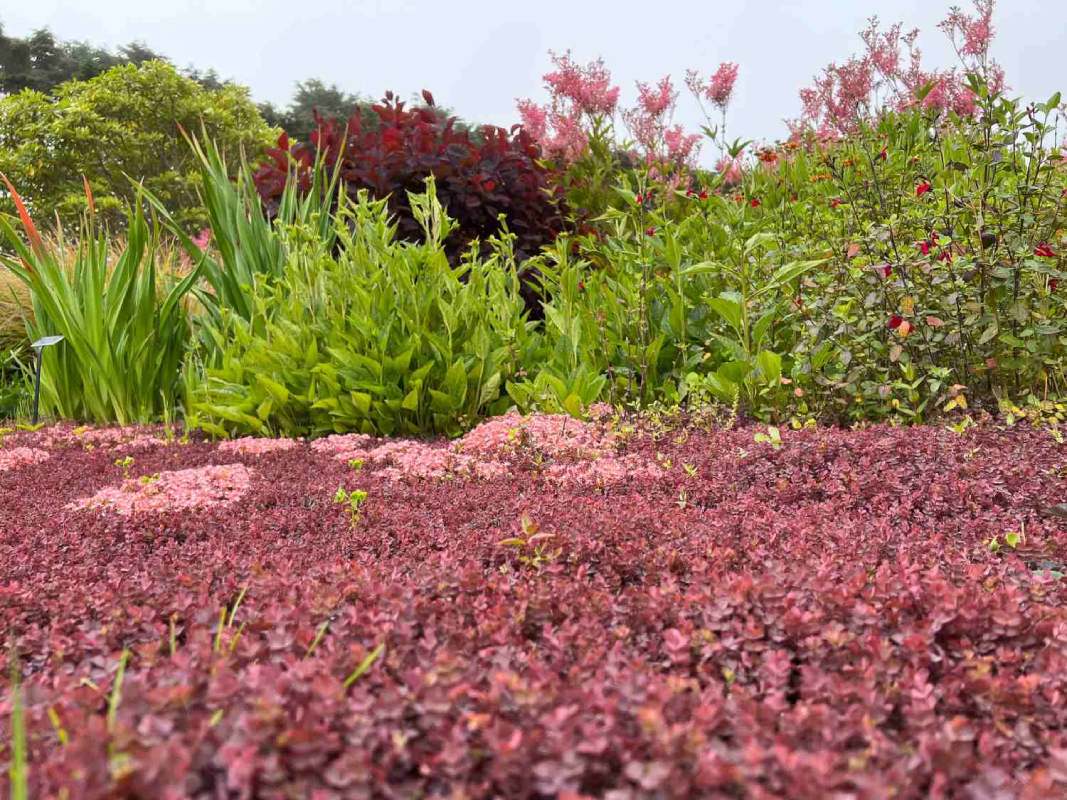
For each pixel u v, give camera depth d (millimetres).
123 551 2584
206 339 6406
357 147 7668
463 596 1826
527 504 2887
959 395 4145
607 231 7672
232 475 3557
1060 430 3826
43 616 1942
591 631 1640
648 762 1126
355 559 2303
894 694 1379
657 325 5438
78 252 6473
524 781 1106
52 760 1090
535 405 4934
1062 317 4398
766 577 1753
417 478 3500
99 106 23188
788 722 1247
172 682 1305
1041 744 1313
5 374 8062
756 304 5207
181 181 24031
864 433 3787
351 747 1141
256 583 1981
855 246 4562
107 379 5938
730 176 8367
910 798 1108
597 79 8820
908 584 1782
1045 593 1859
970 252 4480
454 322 5031
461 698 1289
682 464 3568
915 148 7008
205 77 38688
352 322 5004
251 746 1064
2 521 2957
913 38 8875
